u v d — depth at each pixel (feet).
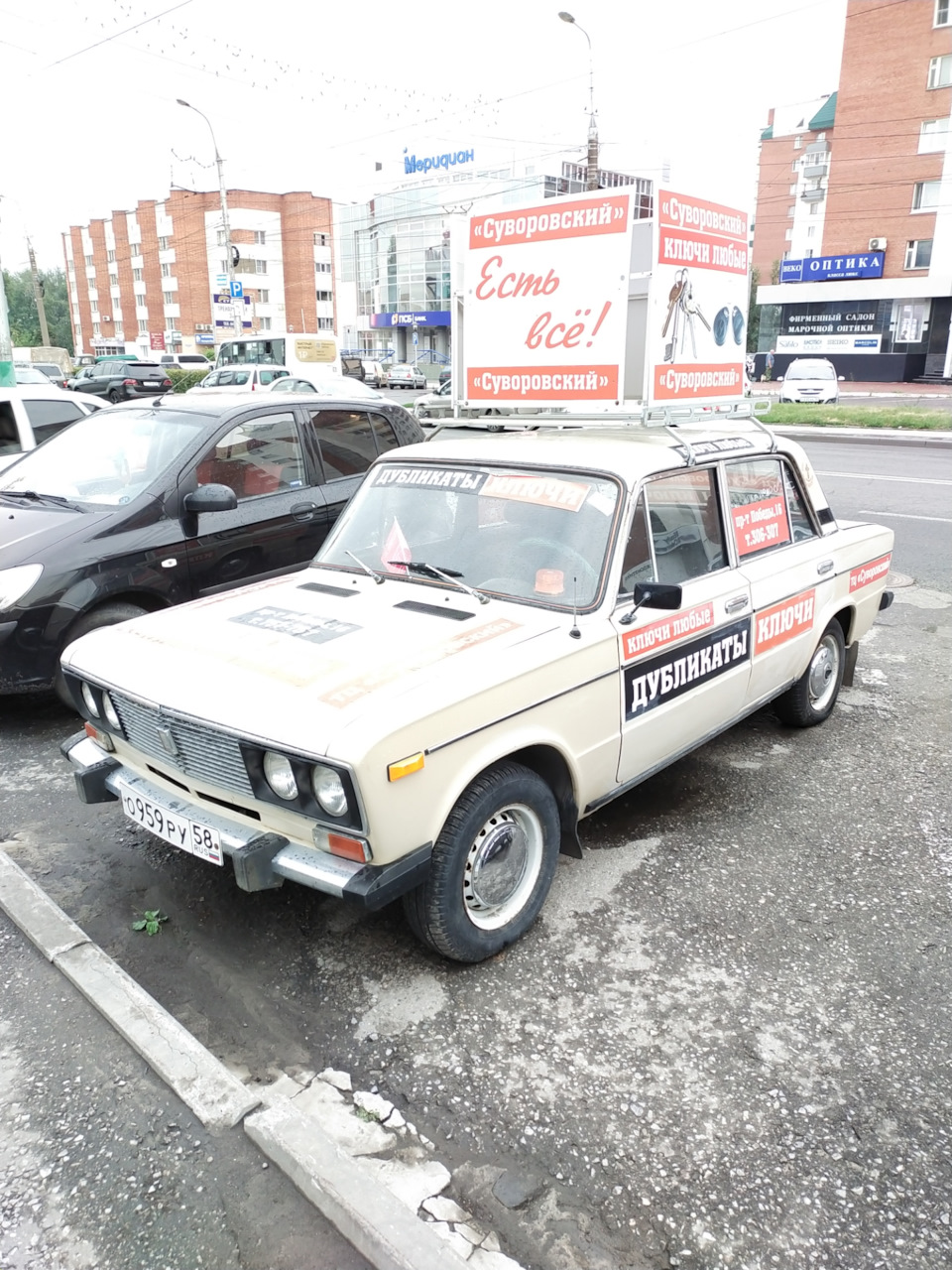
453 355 16.16
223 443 18.98
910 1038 9.27
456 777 9.23
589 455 12.25
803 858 12.74
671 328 13.65
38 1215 7.32
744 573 13.66
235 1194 7.53
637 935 10.98
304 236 238.27
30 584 15.89
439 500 12.84
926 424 72.74
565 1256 6.99
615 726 11.26
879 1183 7.61
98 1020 9.55
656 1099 8.50
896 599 26.09
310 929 11.21
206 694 9.57
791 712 16.62
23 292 359.46
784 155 178.70
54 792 14.75
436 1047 9.21
